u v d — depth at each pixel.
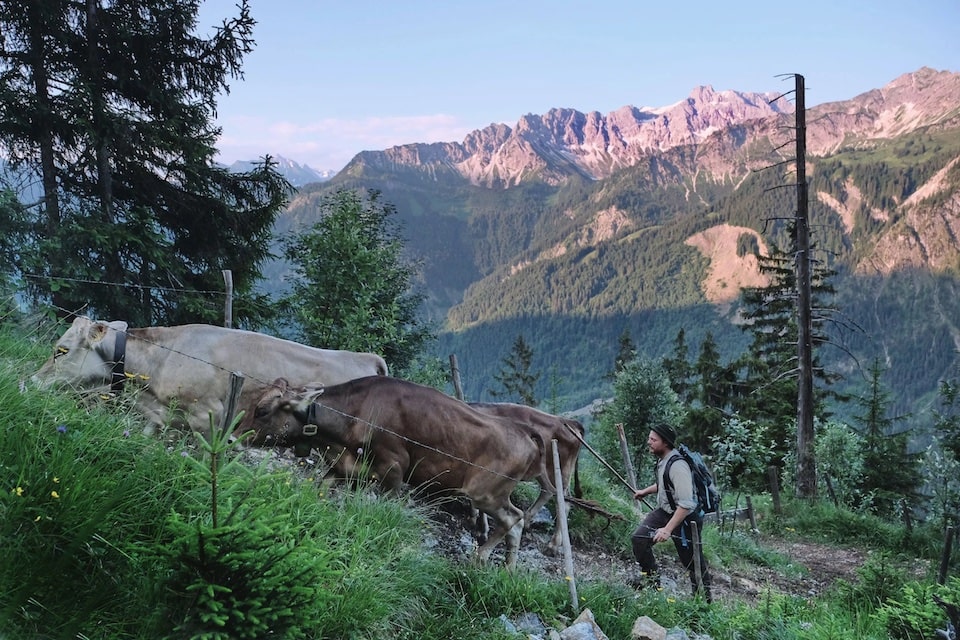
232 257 14.81
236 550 3.37
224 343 7.30
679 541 7.81
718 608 7.13
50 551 3.36
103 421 4.29
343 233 14.22
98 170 13.38
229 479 4.36
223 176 14.50
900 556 14.16
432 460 6.57
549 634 5.43
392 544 5.46
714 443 17.45
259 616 3.34
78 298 12.02
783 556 12.80
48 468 3.61
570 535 9.66
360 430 6.41
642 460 23.72
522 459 6.80
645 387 24.03
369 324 14.45
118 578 3.47
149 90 13.60
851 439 23.66
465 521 8.34
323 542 4.59
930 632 6.42
